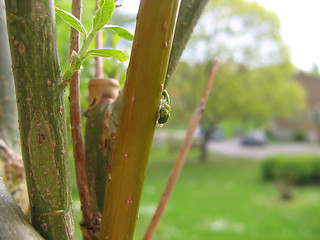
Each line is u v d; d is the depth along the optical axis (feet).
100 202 0.33
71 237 0.27
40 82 0.24
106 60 0.54
